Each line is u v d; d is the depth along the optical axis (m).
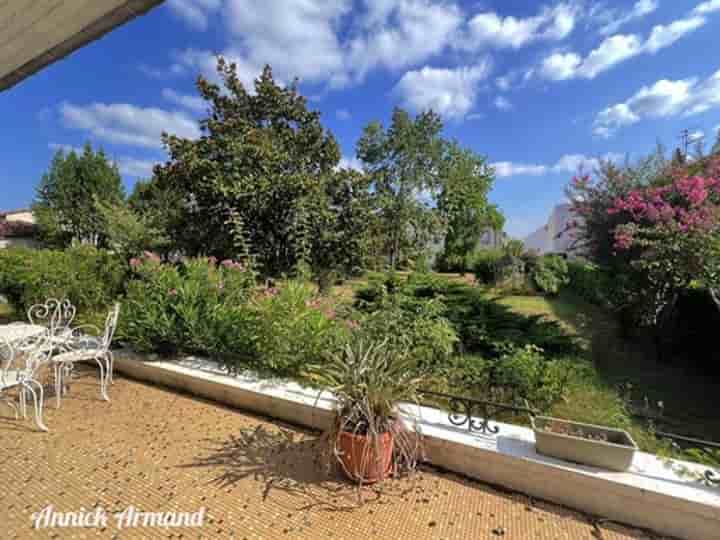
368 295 5.66
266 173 7.49
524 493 1.94
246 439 2.48
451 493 1.95
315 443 2.44
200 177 7.29
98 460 2.21
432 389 3.01
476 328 4.30
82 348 3.29
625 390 3.41
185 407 2.99
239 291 3.95
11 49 1.97
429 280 6.55
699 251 3.78
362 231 8.45
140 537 1.61
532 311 7.11
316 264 7.67
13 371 3.05
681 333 4.50
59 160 16.97
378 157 19.34
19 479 2.01
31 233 18.05
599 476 1.77
